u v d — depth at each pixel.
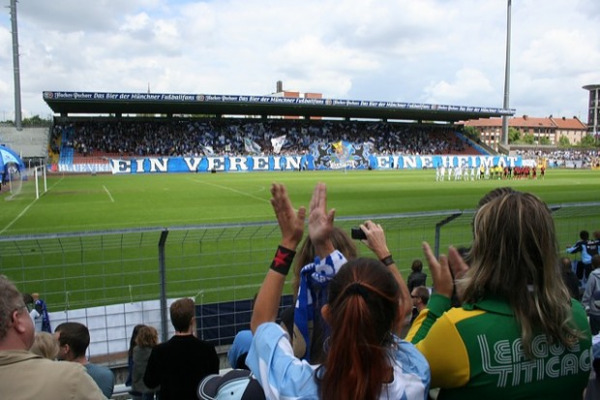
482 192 28.75
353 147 63.62
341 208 21.22
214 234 12.12
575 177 46.38
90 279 9.62
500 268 2.09
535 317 2.04
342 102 58.06
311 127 67.00
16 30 49.16
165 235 6.14
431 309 2.48
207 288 9.12
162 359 4.15
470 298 2.19
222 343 6.86
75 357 4.02
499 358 2.05
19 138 51.56
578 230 13.86
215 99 52.91
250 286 8.80
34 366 2.20
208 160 55.31
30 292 8.96
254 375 2.00
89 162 52.53
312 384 1.84
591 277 6.57
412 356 2.01
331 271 2.27
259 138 63.66
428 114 66.38
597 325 6.25
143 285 9.25
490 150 70.62
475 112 64.56
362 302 1.77
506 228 2.08
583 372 2.19
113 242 11.10
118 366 6.42
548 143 146.25
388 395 1.82
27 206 22.22
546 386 2.11
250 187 32.41
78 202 23.73
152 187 32.62
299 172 54.56
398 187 32.56
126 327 6.61
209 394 2.35
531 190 30.77
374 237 2.73
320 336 2.32
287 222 2.20
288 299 7.35
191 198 25.47
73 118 58.03
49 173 49.41
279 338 1.99
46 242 10.52
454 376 2.11
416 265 7.71
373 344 1.76
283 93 115.44
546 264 2.08
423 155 64.31
